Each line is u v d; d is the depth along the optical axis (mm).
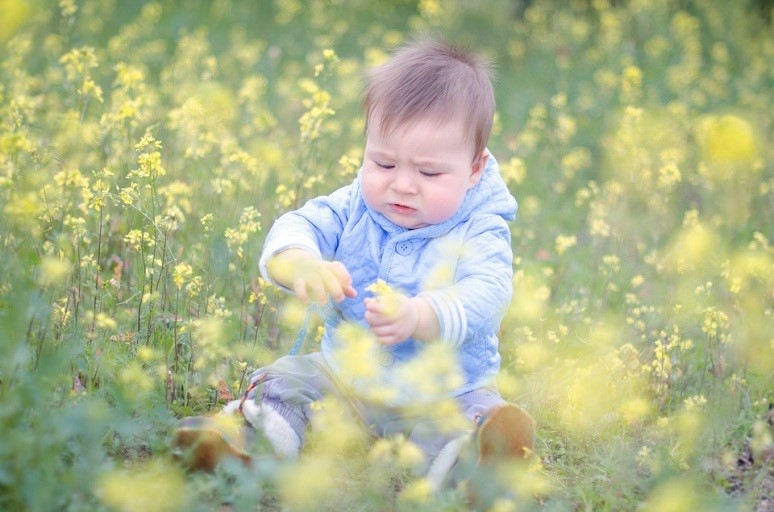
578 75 8891
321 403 2686
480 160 2957
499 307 2779
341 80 7160
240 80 7406
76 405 2691
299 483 2359
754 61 9453
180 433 2547
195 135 4652
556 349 3688
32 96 5621
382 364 2848
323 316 2977
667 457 2891
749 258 3977
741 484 2955
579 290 4379
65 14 6059
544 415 3250
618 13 10469
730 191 6000
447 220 2898
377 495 2514
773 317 3773
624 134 5805
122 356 3061
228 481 2580
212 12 9719
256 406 2742
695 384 3490
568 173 6129
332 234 3006
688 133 7176
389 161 2812
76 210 3920
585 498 2699
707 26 10875
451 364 2607
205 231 3600
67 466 2527
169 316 3352
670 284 4375
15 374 2545
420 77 2822
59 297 3225
